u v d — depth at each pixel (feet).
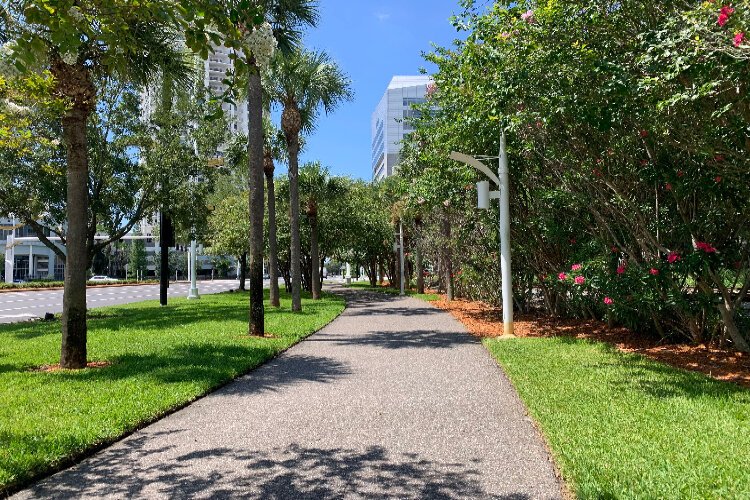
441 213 62.39
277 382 22.21
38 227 52.85
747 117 19.30
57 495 11.17
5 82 20.11
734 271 25.91
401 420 16.24
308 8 48.34
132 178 56.13
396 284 130.41
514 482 11.45
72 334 25.58
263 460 12.96
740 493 10.27
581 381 20.36
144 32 27.14
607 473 11.29
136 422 15.84
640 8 22.04
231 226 98.17
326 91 60.44
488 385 20.95
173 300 86.53
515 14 25.18
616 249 29.48
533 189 38.47
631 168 27.66
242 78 14.19
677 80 19.31
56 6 11.64
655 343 29.78
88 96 26.05
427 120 46.24
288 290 115.44
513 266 48.08
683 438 13.47
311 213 85.30
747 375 21.30
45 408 17.44
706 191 22.88
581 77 22.49
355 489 11.18
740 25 15.02
